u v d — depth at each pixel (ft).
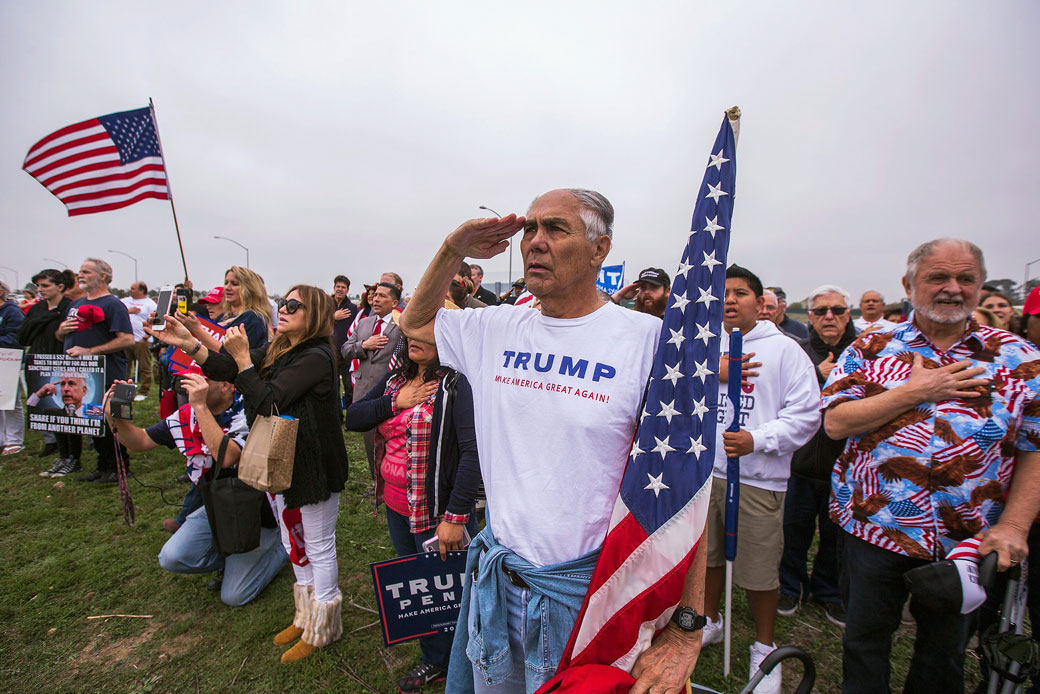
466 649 4.83
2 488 15.46
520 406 4.23
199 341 8.75
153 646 8.86
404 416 7.67
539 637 4.06
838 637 9.45
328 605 8.60
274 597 10.32
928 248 6.06
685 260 4.20
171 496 15.05
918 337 6.33
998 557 5.19
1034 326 8.37
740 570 8.04
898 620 6.28
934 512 5.82
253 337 12.39
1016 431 5.71
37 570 11.04
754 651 8.04
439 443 6.98
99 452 15.85
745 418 8.36
